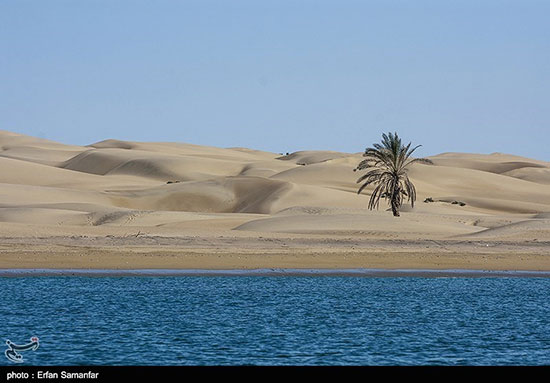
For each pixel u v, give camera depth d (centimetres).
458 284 7019
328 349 4372
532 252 9031
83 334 4616
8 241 8650
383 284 6950
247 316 5303
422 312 5594
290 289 6562
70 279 6775
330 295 6291
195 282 6812
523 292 6600
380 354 4288
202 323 5019
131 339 4516
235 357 4147
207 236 9838
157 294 6150
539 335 4841
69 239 9019
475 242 9775
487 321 5288
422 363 4116
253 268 7562
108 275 7012
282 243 9306
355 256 8381
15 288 6259
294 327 4959
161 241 9138
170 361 4034
